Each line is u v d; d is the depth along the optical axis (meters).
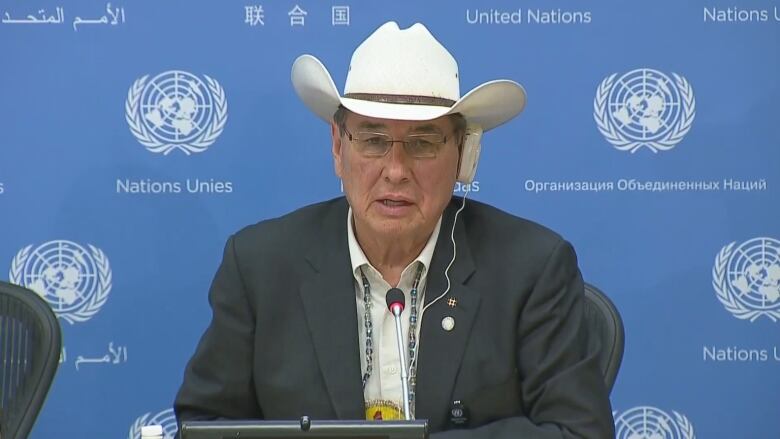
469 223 10.77
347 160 9.93
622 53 14.80
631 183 14.93
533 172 14.93
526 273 10.23
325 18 14.82
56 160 14.80
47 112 14.77
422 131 9.71
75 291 14.94
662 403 15.04
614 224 14.95
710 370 15.02
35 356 11.59
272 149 14.92
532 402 9.93
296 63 10.45
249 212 14.96
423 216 9.90
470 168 10.44
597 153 14.90
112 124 14.83
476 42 14.83
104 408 15.01
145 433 7.84
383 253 10.27
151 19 14.76
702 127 14.86
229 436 7.30
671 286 14.98
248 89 14.85
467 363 10.00
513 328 10.12
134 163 14.88
